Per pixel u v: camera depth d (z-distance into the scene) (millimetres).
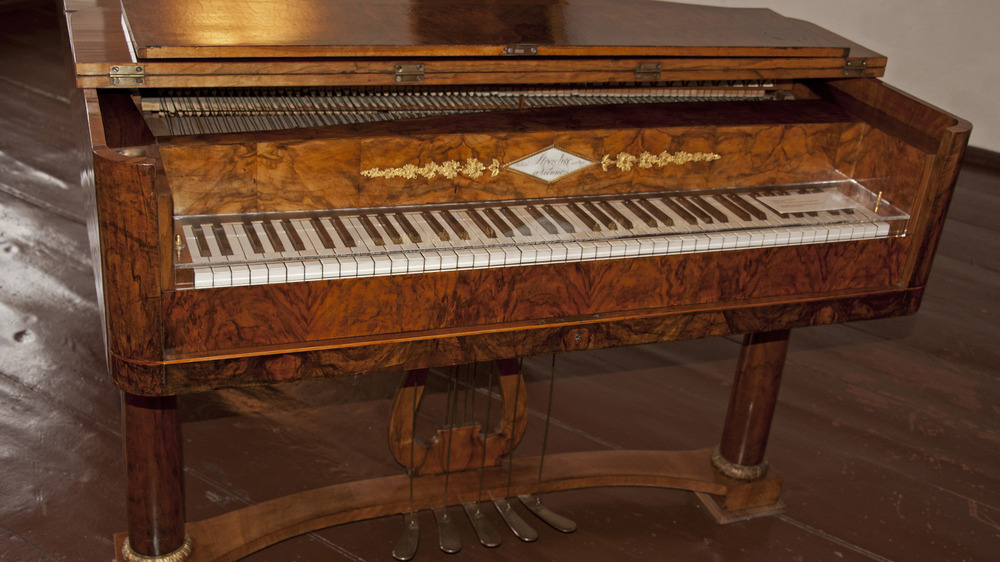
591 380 3627
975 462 3359
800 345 4090
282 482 2904
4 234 4234
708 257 2215
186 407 3232
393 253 1946
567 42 2143
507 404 2736
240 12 2137
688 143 2324
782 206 2379
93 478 2832
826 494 3104
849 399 3691
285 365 1912
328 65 1931
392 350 2004
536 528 2801
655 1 2826
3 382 3227
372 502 2666
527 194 2219
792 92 2783
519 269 2047
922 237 2369
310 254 1886
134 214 1658
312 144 1961
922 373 3941
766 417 2871
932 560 2834
